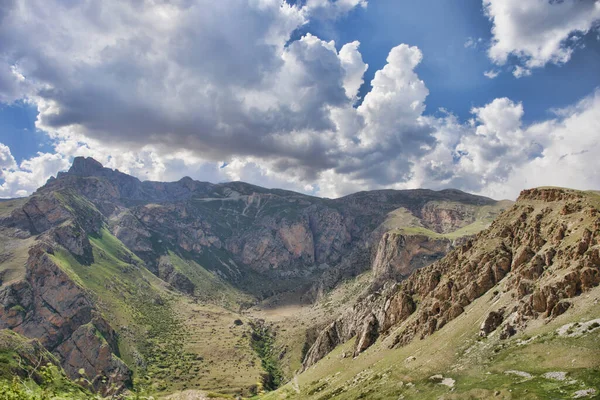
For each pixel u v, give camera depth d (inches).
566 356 3609.7
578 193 6683.1
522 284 5398.6
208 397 3112.7
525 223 7327.8
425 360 5487.2
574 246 5285.4
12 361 6707.7
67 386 1245.7
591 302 4269.2
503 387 3560.5
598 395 2812.5
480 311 5969.5
